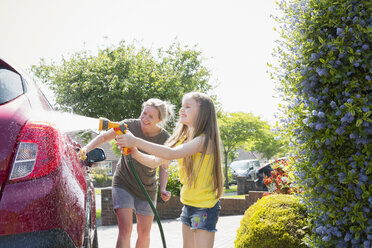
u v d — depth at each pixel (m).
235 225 8.59
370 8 3.01
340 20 3.12
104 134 3.77
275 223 3.77
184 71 28.33
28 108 2.09
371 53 2.97
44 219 1.84
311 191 3.30
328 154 3.14
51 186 1.91
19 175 1.85
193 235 3.06
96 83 22.70
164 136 4.00
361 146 3.02
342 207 3.08
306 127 3.21
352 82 2.97
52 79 24.17
